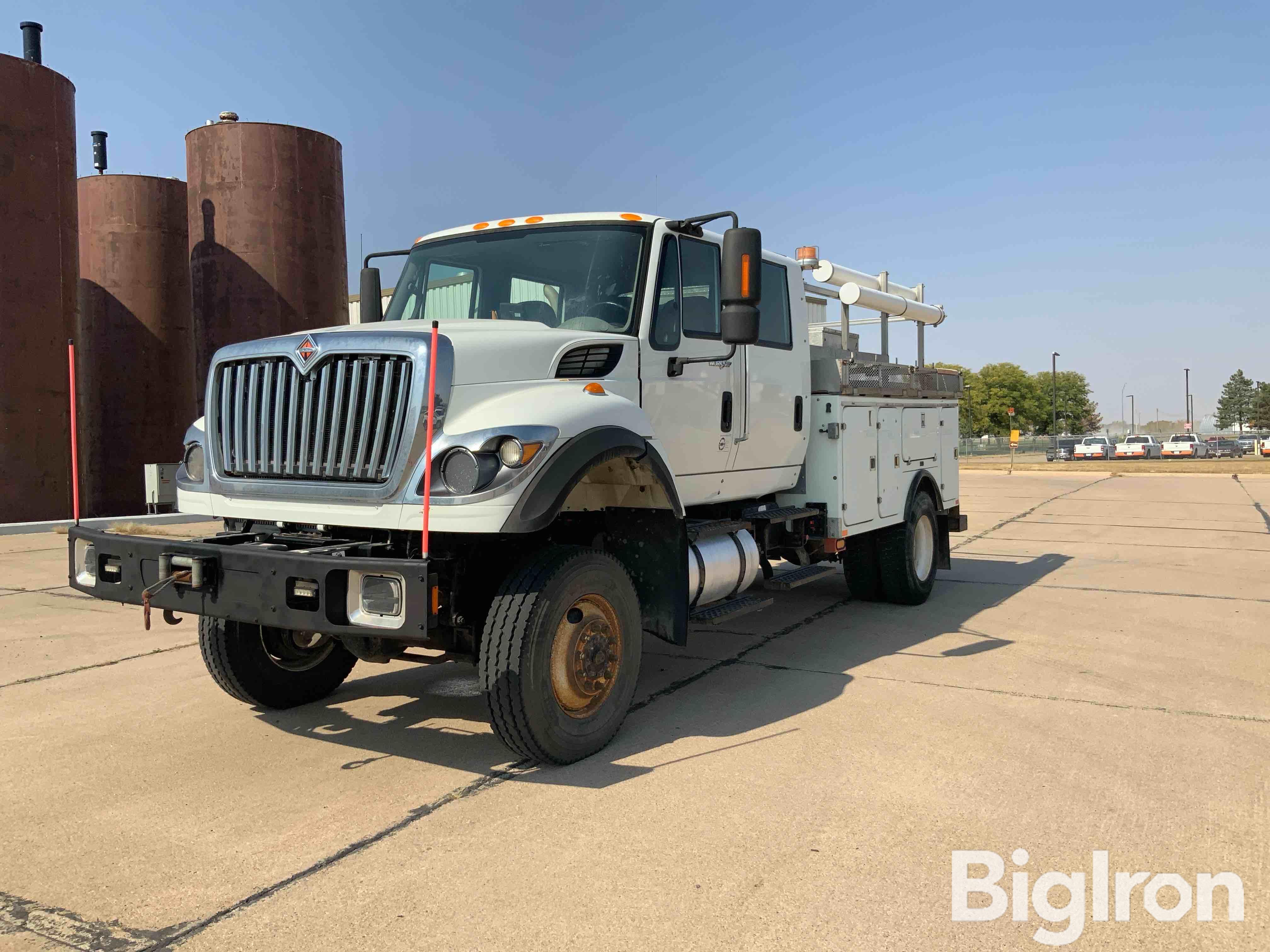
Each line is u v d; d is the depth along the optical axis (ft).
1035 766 13.66
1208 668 19.57
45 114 51.13
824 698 17.39
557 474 12.60
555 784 13.05
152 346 72.23
